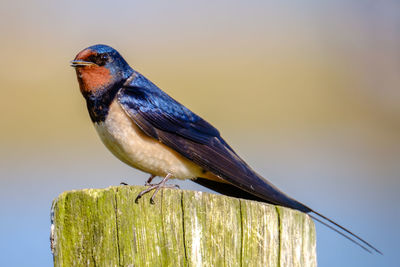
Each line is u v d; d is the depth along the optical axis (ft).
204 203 23.77
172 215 23.57
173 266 23.29
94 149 74.28
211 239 23.61
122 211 23.39
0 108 78.43
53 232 23.97
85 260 23.31
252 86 90.63
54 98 80.53
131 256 23.17
